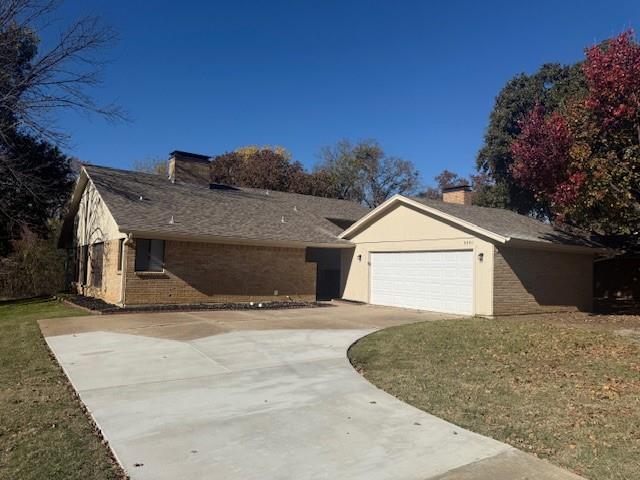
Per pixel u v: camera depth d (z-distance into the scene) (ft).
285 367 25.32
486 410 18.78
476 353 29.27
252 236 58.90
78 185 70.33
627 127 48.73
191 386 21.65
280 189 134.41
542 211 103.86
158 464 13.69
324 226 73.51
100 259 62.23
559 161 49.75
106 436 15.70
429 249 57.36
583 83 87.76
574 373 24.80
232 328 37.35
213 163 139.74
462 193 76.79
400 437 15.84
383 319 45.88
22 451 14.40
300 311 52.26
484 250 50.90
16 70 70.79
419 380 23.22
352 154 172.65
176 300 54.80
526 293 53.26
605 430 16.72
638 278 72.23
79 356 27.48
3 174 72.95
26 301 68.59
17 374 23.97
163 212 57.21
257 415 17.90
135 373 23.80
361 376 23.80
